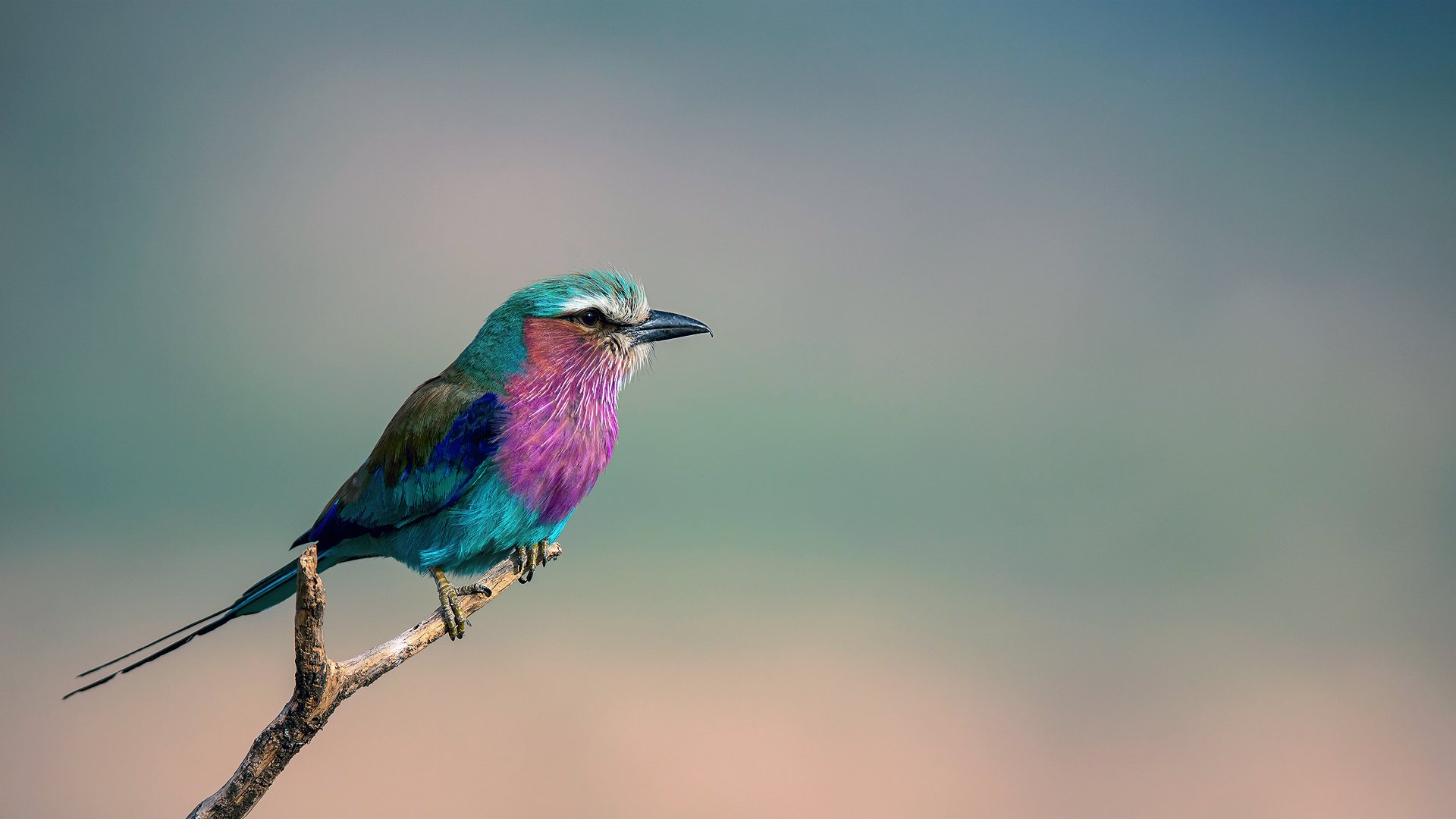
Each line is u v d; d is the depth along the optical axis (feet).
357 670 24.04
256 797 23.03
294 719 23.09
